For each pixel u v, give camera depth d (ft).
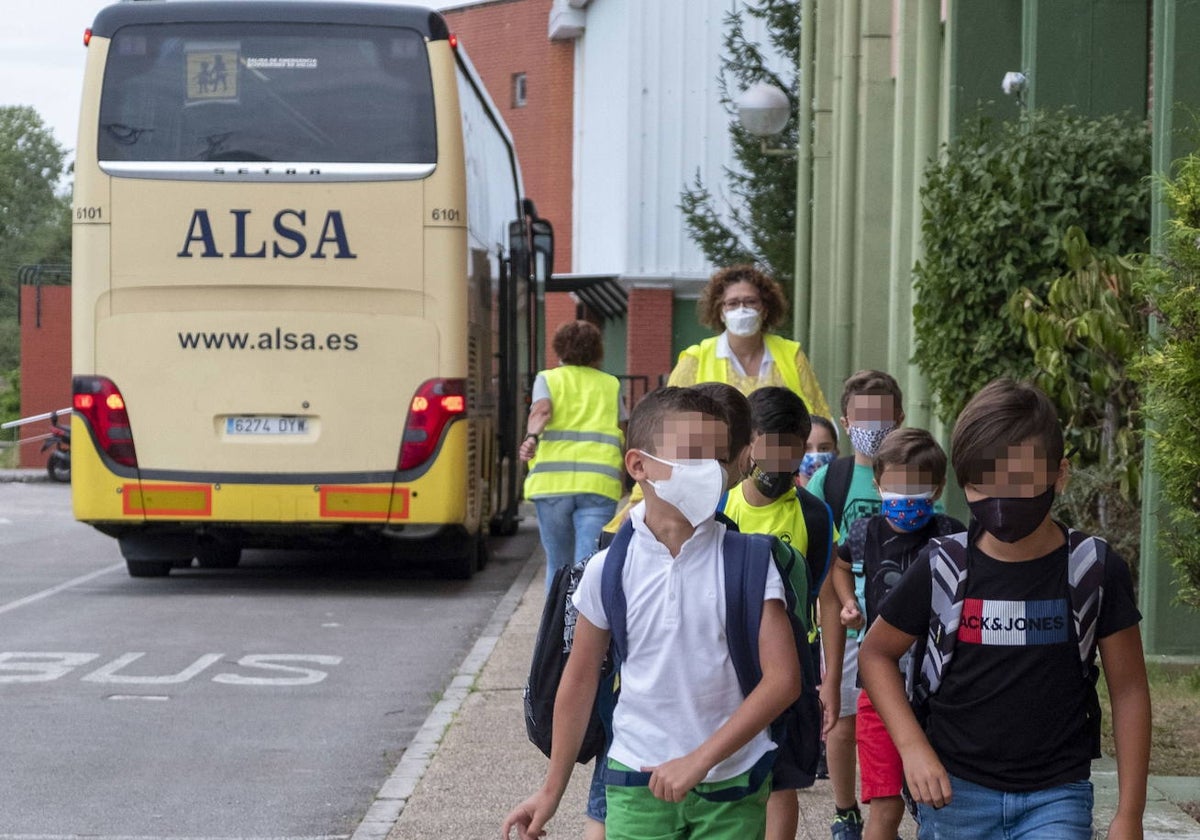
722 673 13.66
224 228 50.98
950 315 39.42
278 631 44.11
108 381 50.98
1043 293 38.29
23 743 29.96
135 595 52.19
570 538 40.68
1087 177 37.78
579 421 40.32
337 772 27.73
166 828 24.02
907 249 57.88
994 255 38.50
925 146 52.11
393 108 51.26
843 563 20.02
